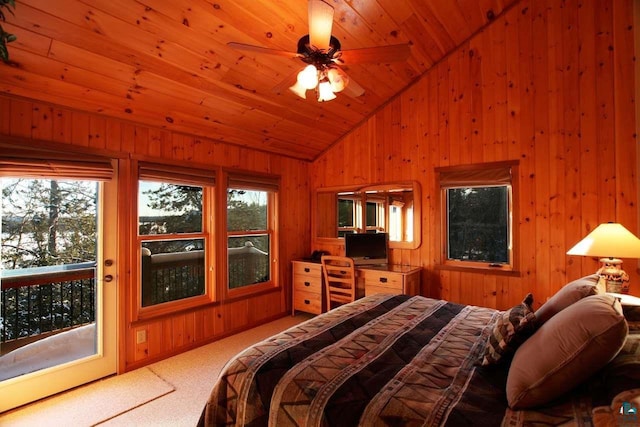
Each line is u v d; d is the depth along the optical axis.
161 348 3.25
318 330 1.94
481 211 3.78
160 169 3.24
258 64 3.00
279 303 4.58
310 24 1.83
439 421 1.11
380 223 4.37
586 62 3.17
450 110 3.87
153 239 3.28
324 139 4.61
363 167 4.52
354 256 4.21
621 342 1.07
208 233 3.77
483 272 3.66
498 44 3.59
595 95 3.13
